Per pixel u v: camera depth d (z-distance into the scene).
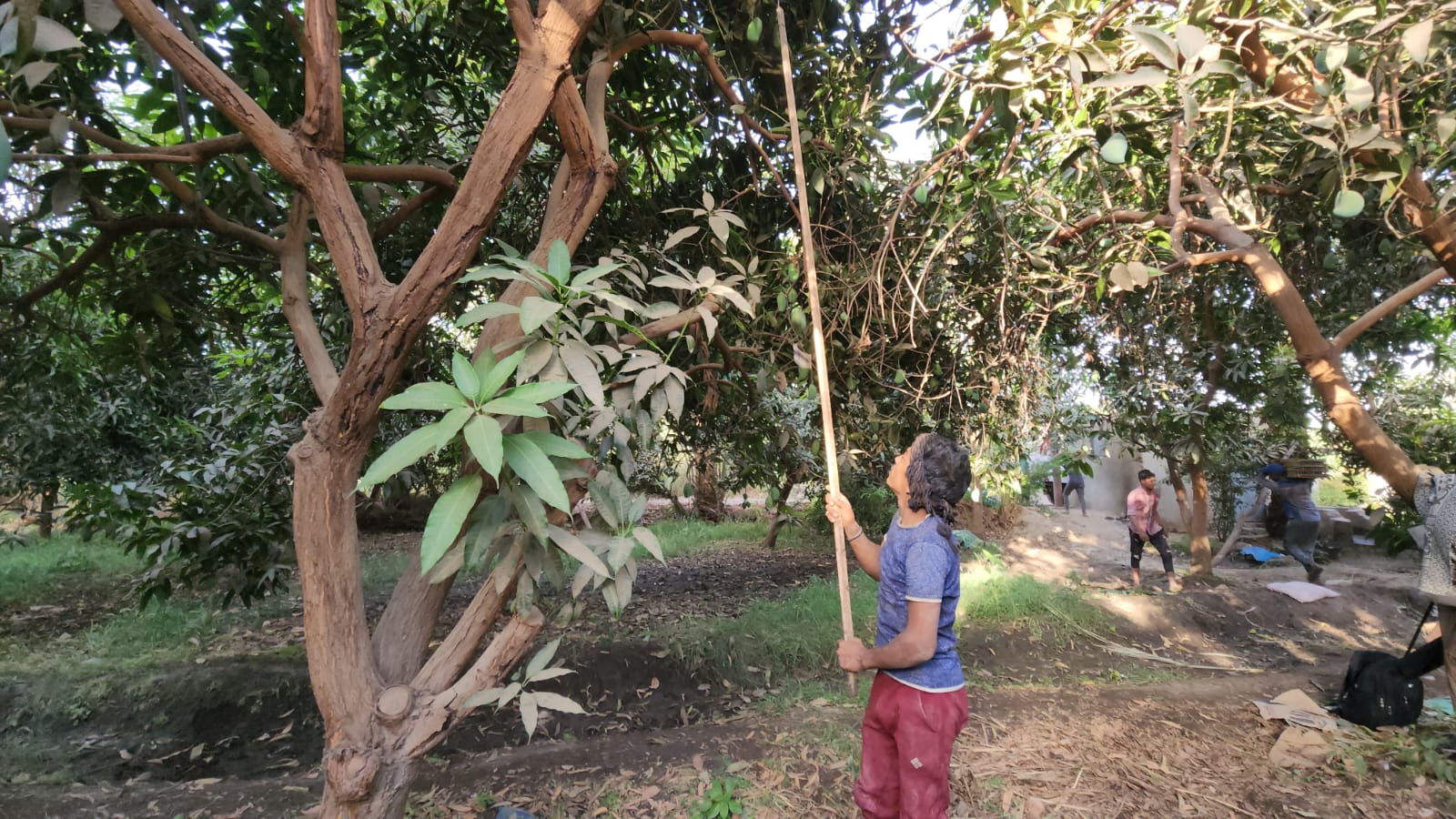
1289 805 3.04
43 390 5.77
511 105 1.79
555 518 1.87
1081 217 3.57
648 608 6.91
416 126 3.90
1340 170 1.94
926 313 3.19
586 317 1.92
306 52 1.73
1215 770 3.36
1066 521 11.49
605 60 2.49
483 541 1.68
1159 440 7.06
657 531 11.35
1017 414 3.75
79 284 3.14
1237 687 4.55
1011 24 2.29
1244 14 2.06
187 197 2.33
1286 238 4.00
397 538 10.55
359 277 1.80
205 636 5.82
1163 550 7.52
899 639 2.08
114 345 3.48
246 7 2.71
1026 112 2.46
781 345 3.50
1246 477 9.61
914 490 2.17
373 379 1.83
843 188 3.31
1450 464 7.37
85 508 4.63
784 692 4.92
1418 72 2.16
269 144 1.73
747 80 3.34
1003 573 7.62
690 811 3.02
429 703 1.91
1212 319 5.56
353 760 1.83
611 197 3.94
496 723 4.54
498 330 2.06
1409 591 7.35
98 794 3.32
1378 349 6.16
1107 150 2.07
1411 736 3.54
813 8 3.17
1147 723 3.89
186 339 3.70
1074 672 5.41
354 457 1.92
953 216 3.32
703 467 5.26
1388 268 4.58
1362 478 10.14
